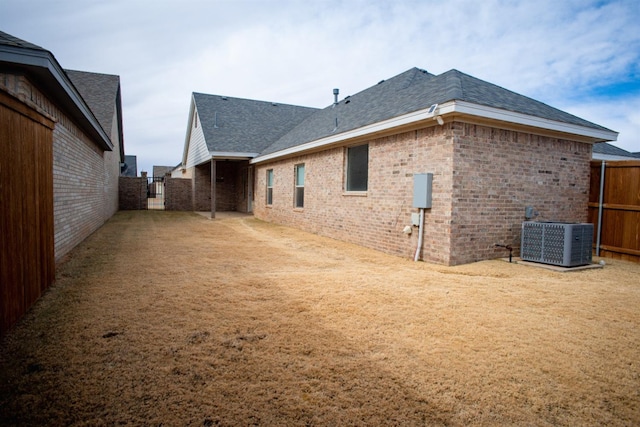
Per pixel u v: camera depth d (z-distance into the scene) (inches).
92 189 383.6
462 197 240.2
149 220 546.9
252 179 684.7
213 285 180.4
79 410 78.0
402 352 109.4
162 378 91.8
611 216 285.1
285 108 802.8
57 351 105.0
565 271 221.5
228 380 91.7
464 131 238.7
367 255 282.4
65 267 213.9
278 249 302.7
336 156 370.6
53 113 224.1
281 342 114.4
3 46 163.0
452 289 179.9
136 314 136.5
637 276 213.8
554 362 104.8
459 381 93.7
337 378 93.9
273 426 74.7
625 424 78.2
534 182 273.6
